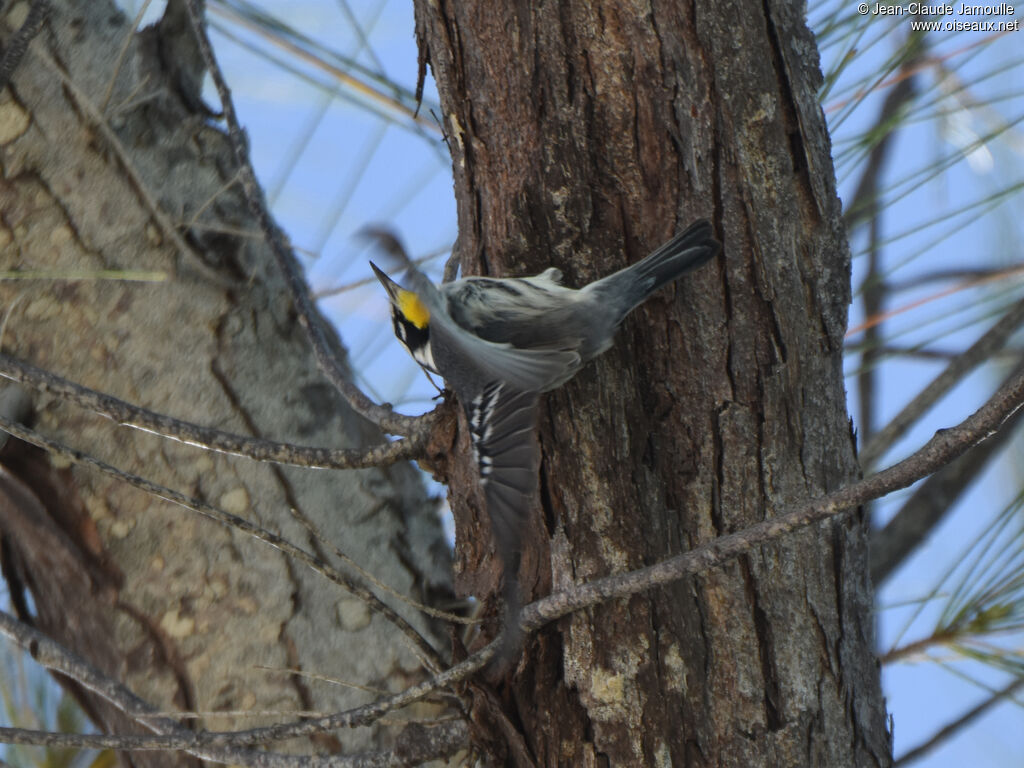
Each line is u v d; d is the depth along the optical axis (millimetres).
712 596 6227
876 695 6625
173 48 7961
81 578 7324
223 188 7570
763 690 6184
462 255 6945
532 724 6352
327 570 6633
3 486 7344
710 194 6324
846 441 6613
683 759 6125
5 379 7238
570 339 6137
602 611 6227
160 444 7305
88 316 7324
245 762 6828
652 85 6332
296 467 7562
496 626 6641
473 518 6770
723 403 6312
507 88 6504
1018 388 5250
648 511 6305
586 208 6477
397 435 6945
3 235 7281
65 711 8562
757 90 6344
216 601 7270
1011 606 8250
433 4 6691
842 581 6445
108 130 7340
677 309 6340
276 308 7797
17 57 7098
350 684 6949
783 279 6352
